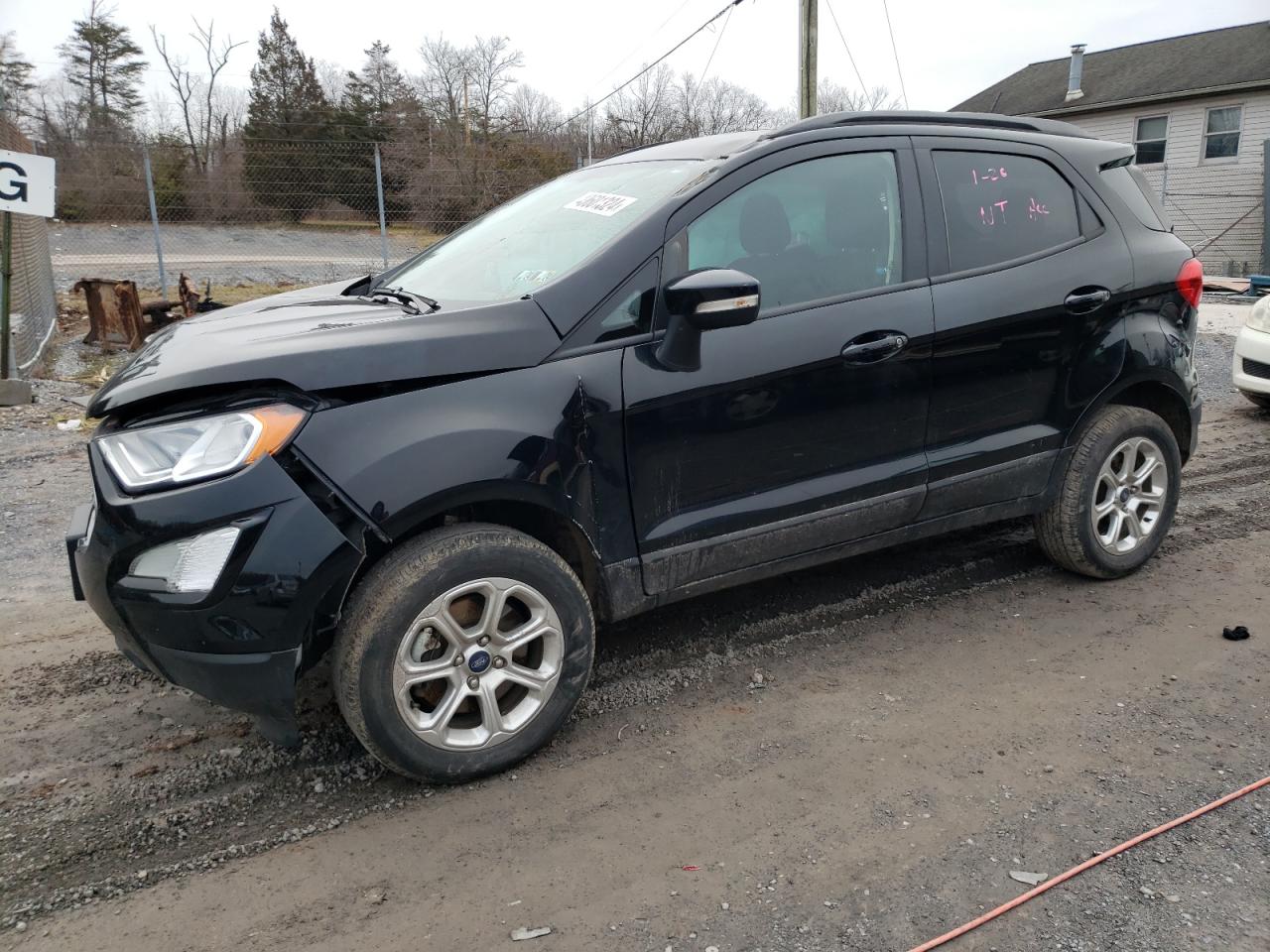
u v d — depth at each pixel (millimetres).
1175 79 25406
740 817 2566
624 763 2850
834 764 2816
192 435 2385
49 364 10672
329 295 3803
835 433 3244
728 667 3447
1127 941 2086
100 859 2443
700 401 2934
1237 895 2223
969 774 2742
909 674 3371
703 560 3078
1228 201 24578
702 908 2215
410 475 2465
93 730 3082
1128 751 2852
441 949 2105
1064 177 3867
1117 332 3869
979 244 3559
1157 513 4176
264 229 19953
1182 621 3773
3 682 3410
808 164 3264
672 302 2730
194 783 2773
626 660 3506
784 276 3148
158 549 2348
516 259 3268
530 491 2648
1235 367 7395
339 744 2971
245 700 2434
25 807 2660
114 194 19766
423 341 2588
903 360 3309
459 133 26703
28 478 6043
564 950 2090
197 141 20688
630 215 3070
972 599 4023
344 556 2410
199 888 2328
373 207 18312
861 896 2244
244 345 2590
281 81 47875
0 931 2182
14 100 32656
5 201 7977
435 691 2793
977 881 2291
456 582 2594
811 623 3812
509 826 2551
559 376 2721
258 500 2336
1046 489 3869
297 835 2533
